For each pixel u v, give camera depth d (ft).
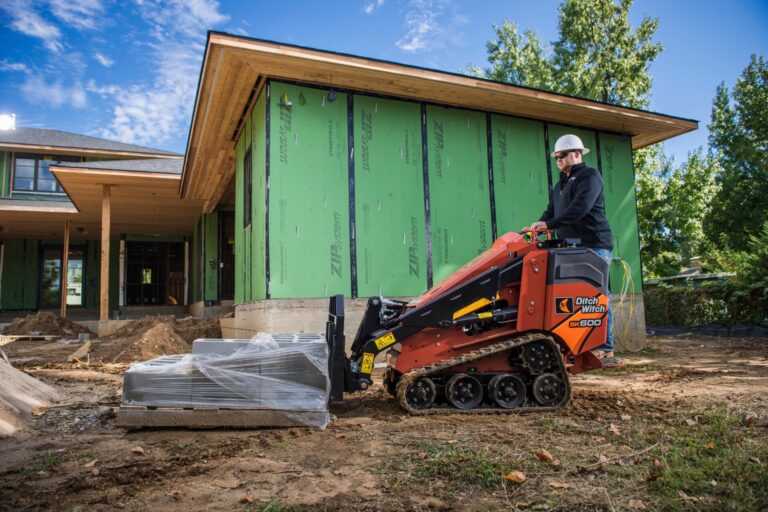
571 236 14.12
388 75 22.17
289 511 6.84
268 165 21.75
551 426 10.99
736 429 10.37
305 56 20.45
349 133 23.32
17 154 57.36
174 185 41.09
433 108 25.25
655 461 8.39
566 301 13.32
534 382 12.94
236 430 11.25
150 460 9.16
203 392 11.30
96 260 64.18
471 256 25.26
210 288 48.24
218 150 31.99
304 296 21.79
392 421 11.89
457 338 13.23
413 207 24.26
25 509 7.01
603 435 10.28
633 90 64.44
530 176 27.20
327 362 11.90
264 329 21.50
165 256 61.98
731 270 46.32
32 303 62.18
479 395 12.85
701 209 65.36
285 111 22.25
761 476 7.59
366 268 22.99
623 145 30.01
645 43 66.64
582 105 26.22
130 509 6.99
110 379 19.15
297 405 11.43
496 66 80.48
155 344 26.66
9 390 13.14
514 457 8.93
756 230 60.70
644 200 64.90
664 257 66.85
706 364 21.72
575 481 7.80
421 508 6.90
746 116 64.18
